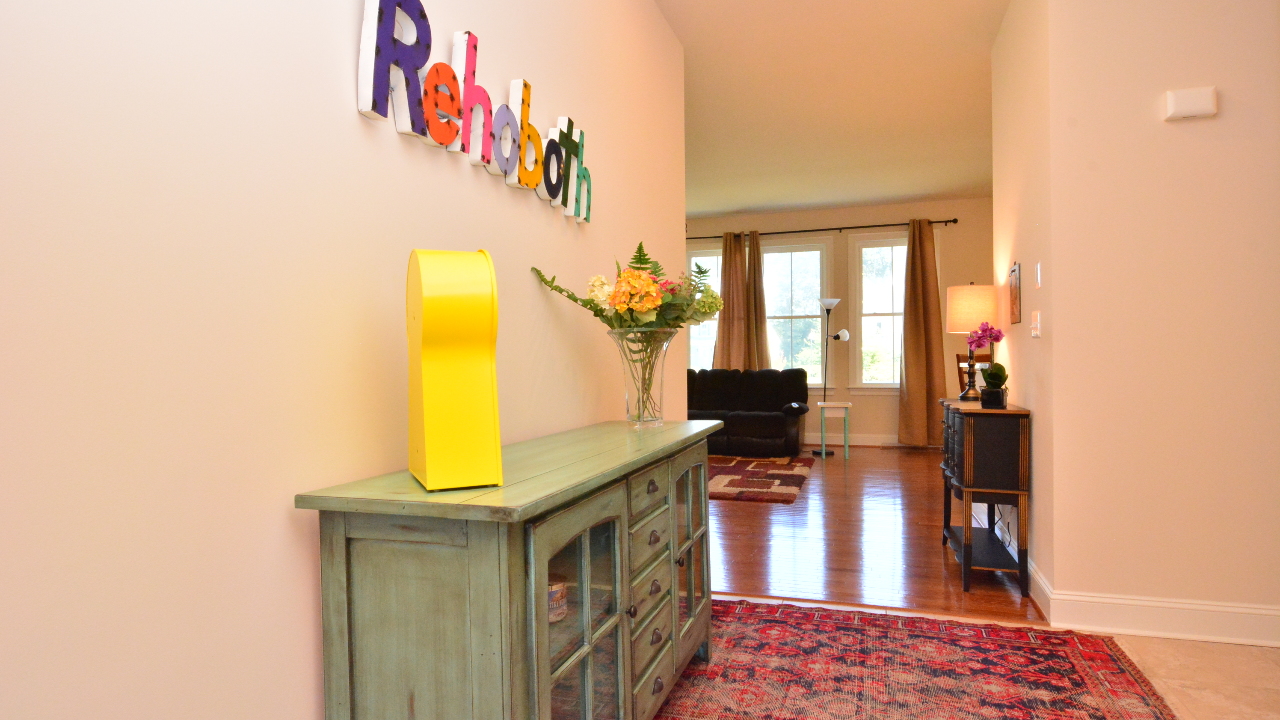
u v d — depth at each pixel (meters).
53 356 0.99
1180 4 2.88
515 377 2.23
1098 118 2.95
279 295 1.37
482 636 1.30
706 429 2.46
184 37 1.19
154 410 1.13
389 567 1.37
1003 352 4.15
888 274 8.69
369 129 1.62
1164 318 2.89
